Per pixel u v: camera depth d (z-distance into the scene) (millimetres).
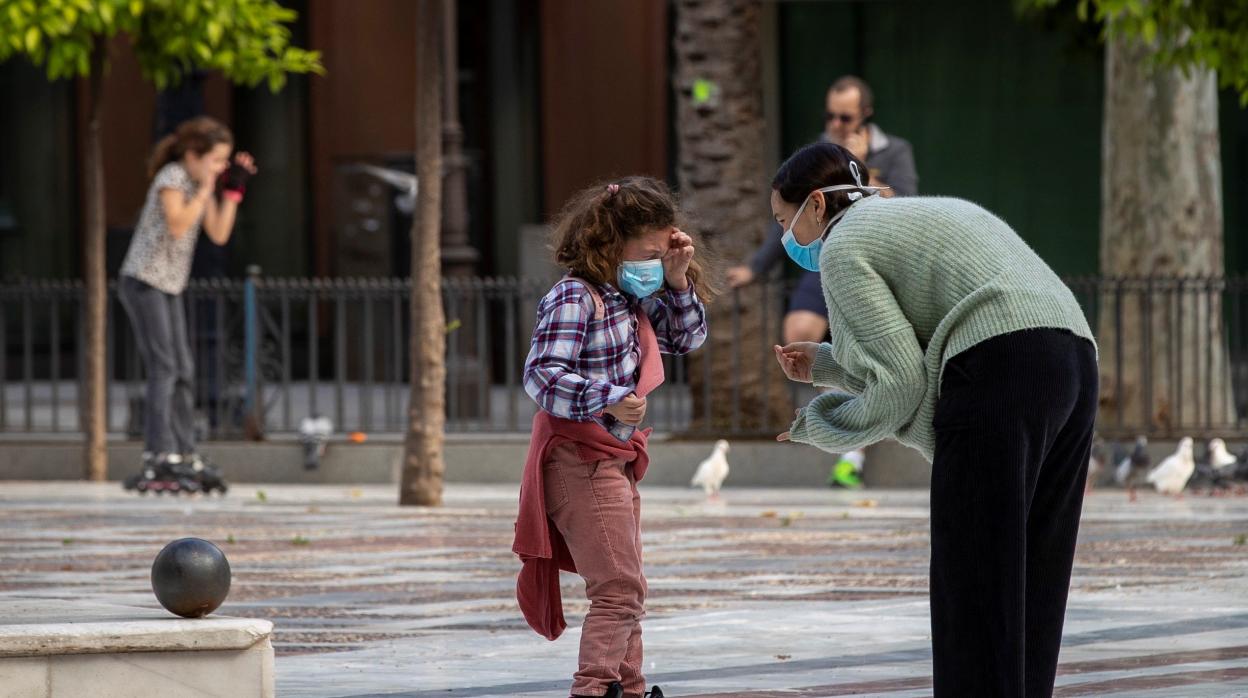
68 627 13391
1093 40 54000
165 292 34438
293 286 38594
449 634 19969
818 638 19594
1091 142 57094
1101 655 18375
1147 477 36125
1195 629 20016
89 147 37312
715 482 34562
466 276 45406
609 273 14609
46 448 38125
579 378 14172
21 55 60219
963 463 12531
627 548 14594
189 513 32344
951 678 12602
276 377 39781
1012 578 12477
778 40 57938
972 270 12711
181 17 35906
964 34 57562
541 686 16766
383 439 37969
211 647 13555
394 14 58031
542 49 57938
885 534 29234
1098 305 40781
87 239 37344
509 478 37406
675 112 57562
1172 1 33656
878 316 12688
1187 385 39344
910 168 33562
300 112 58938
